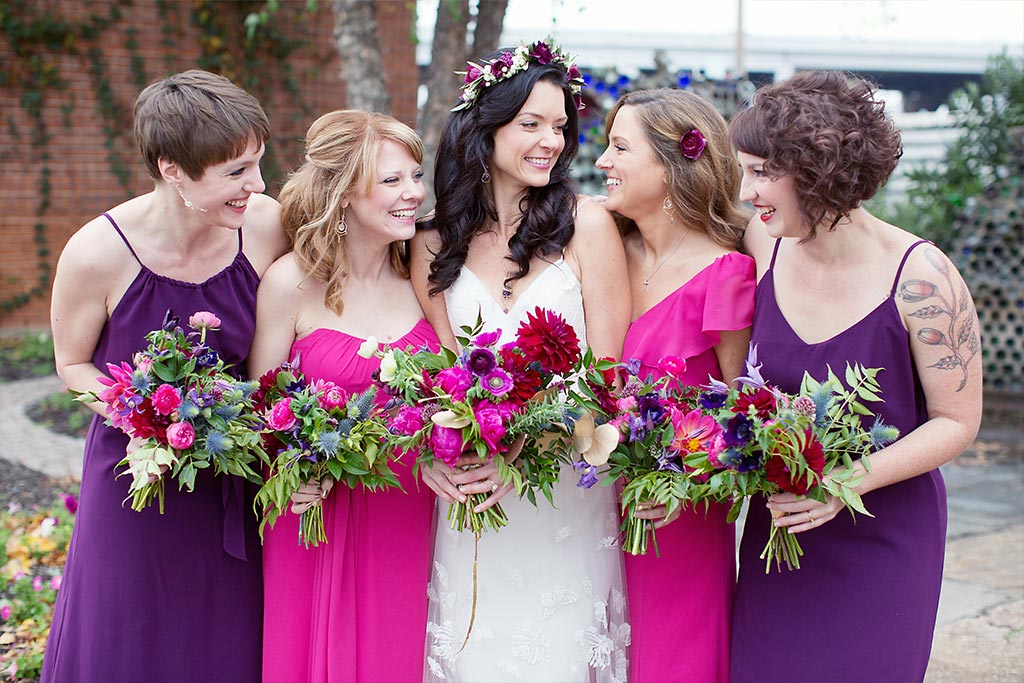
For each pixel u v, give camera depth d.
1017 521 5.11
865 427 2.27
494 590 2.64
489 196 2.71
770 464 2.09
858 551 2.29
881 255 2.23
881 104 2.12
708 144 2.55
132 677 2.52
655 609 2.64
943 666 3.48
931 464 2.18
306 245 2.63
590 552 2.69
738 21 7.24
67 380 2.60
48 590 3.95
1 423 6.91
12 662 3.37
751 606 2.45
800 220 2.15
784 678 2.36
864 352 2.23
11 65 9.38
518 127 2.59
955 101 8.19
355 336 2.67
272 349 2.70
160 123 2.30
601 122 6.92
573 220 2.68
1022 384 8.02
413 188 2.57
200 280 2.59
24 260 9.74
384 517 2.65
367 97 5.93
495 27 5.78
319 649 2.63
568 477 2.65
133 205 2.55
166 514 2.55
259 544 2.73
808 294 2.32
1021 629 3.77
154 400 2.29
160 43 9.76
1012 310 7.96
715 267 2.52
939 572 2.33
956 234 8.02
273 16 9.91
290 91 10.08
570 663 2.64
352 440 2.35
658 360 2.58
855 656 2.27
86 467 2.63
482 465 2.39
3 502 5.21
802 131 2.03
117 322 2.54
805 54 12.55
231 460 2.39
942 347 2.16
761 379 2.21
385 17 9.77
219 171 2.33
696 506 2.59
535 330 2.29
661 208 2.62
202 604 2.61
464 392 2.26
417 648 2.71
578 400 2.35
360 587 2.66
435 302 2.78
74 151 9.73
